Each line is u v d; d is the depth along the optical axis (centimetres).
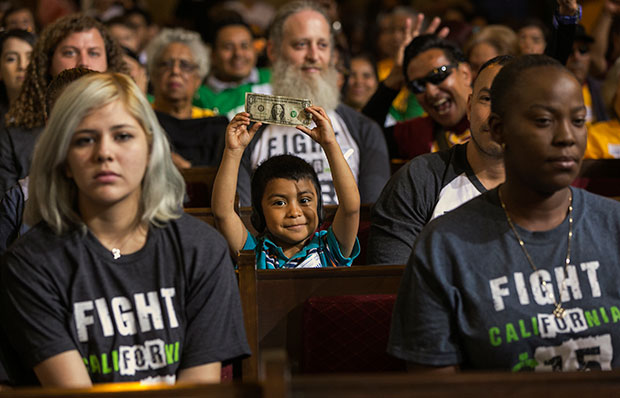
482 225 200
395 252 293
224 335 206
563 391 166
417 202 296
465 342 198
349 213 289
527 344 193
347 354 253
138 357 199
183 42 559
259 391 166
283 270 261
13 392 165
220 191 279
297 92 454
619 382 167
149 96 629
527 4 934
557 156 185
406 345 202
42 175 198
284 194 299
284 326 260
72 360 196
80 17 393
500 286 195
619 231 199
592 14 892
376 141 441
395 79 497
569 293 195
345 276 262
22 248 199
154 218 204
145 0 1124
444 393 164
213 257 206
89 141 193
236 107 647
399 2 945
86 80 196
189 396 166
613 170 452
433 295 198
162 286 201
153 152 202
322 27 467
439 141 443
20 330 198
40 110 370
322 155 419
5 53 484
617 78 508
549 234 197
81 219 203
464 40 718
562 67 191
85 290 198
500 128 196
